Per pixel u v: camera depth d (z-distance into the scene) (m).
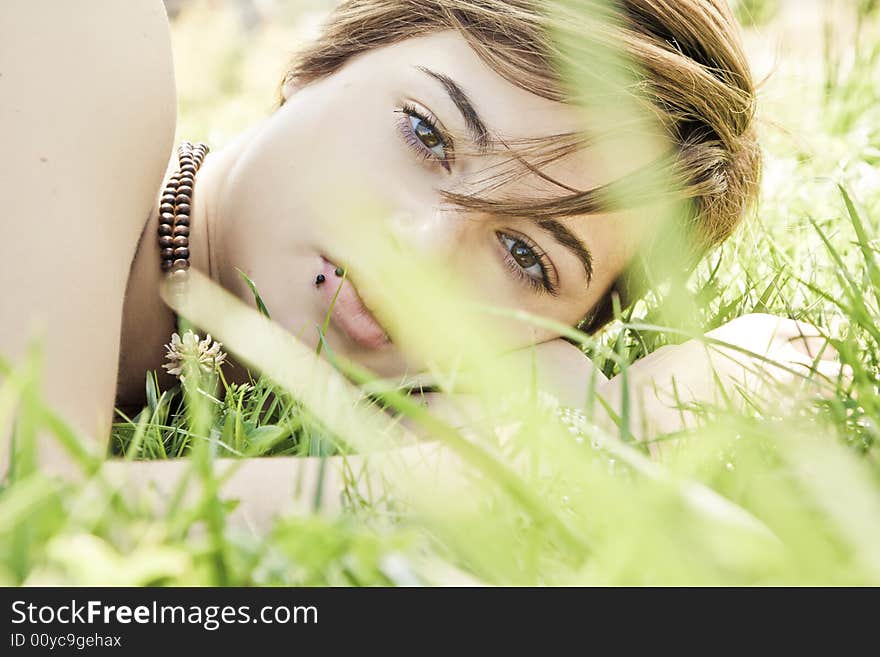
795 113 3.85
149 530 0.85
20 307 1.40
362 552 0.77
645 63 1.99
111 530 0.88
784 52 3.87
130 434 1.67
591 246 2.08
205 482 0.87
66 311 1.46
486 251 2.02
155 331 1.99
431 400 1.91
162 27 1.87
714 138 2.21
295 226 1.97
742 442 1.17
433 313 0.68
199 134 4.75
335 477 1.30
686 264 2.50
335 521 0.95
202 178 2.12
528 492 0.83
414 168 1.95
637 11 2.07
